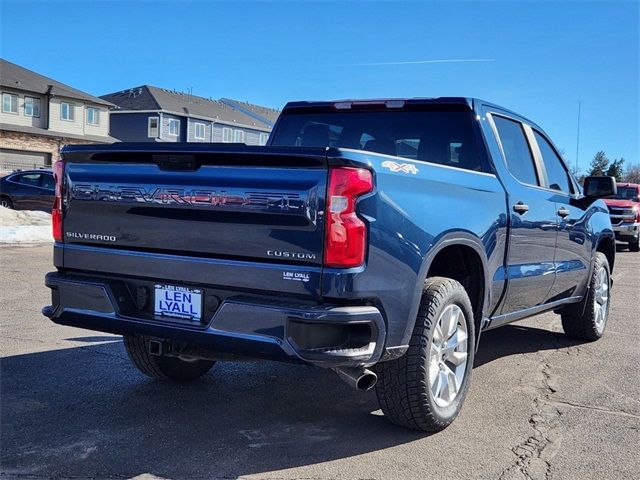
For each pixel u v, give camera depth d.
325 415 4.23
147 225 3.66
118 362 5.34
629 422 4.23
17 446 3.62
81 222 3.93
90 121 48.56
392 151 5.07
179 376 4.80
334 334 3.22
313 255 3.18
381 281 3.30
